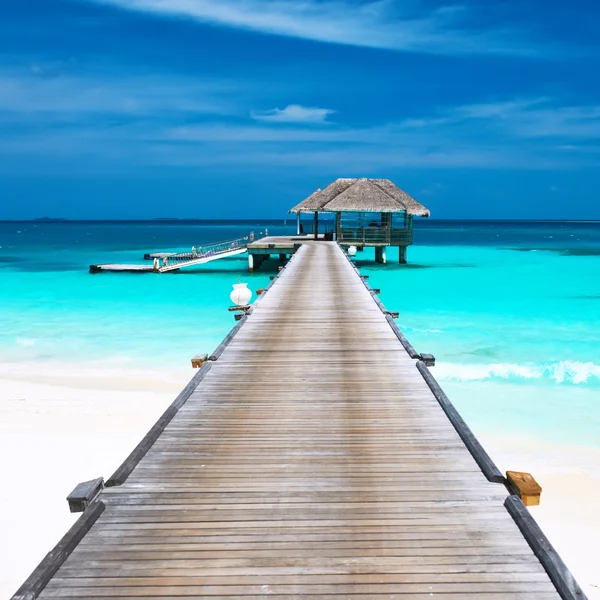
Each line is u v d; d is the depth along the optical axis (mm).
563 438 7871
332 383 5922
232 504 3439
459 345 13109
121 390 10078
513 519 3248
